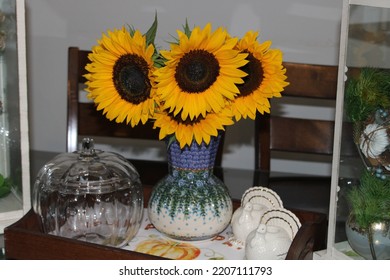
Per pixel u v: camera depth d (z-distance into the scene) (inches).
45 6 86.0
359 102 42.6
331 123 66.5
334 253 45.3
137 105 43.6
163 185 47.9
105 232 46.3
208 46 41.6
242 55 41.4
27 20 86.2
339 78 43.7
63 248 43.2
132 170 48.7
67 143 69.6
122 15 84.7
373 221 42.6
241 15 82.6
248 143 86.3
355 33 42.4
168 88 41.9
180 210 46.3
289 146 67.5
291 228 45.3
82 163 47.4
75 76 69.6
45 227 46.7
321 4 80.7
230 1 82.2
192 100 42.0
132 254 41.8
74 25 86.0
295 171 87.3
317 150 66.9
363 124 42.6
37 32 86.8
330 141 66.6
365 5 41.3
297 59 82.9
